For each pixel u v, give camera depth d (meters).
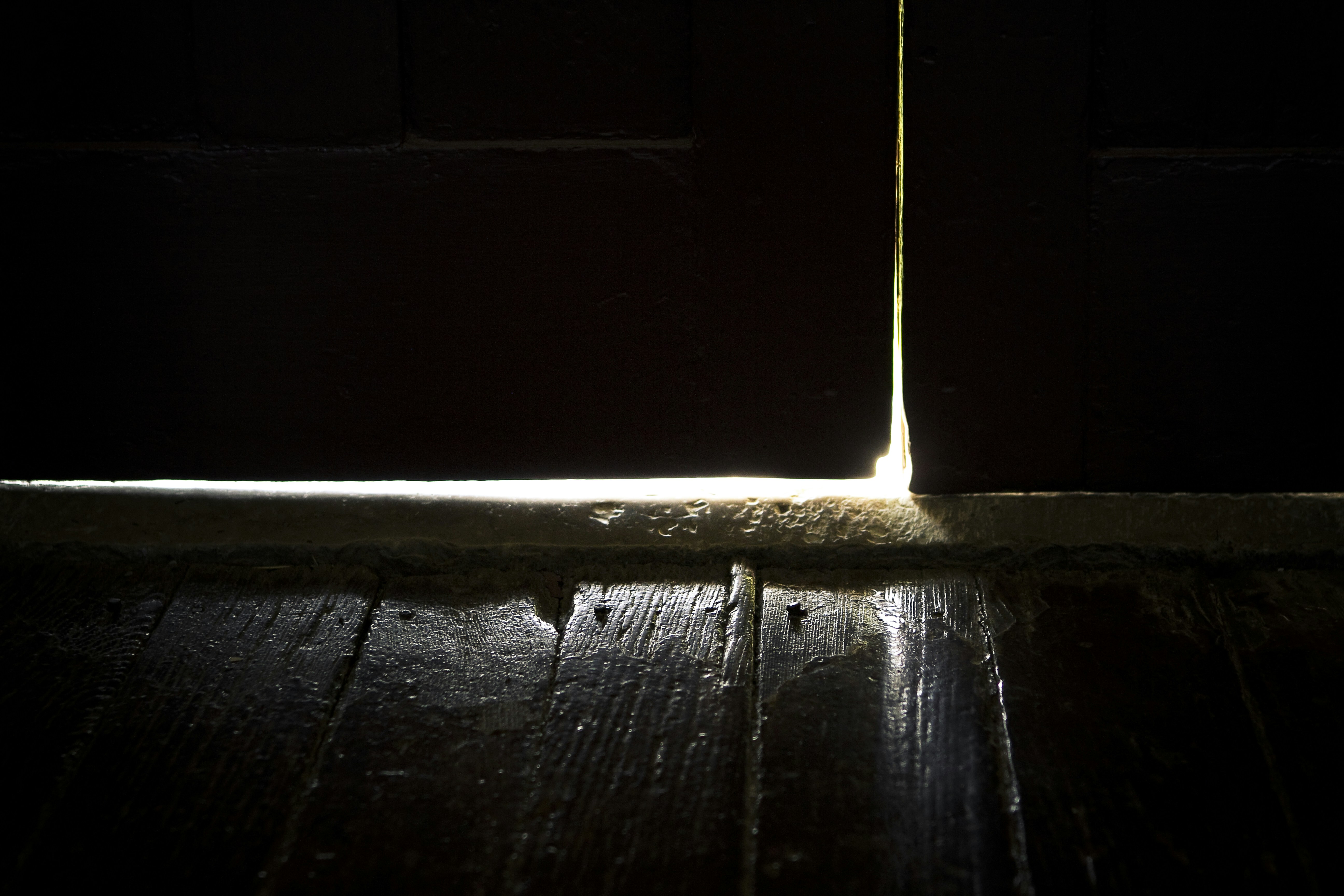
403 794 0.96
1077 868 0.93
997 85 1.07
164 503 1.14
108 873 0.93
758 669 1.04
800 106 1.08
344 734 1.00
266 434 1.14
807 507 1.13
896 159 1.08
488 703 1.02
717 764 0.98
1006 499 1.13
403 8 1.07
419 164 1.09
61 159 1.09
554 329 1.12
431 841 0.94
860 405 1.13
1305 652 1.04
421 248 1.10
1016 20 1.06
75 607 1.09
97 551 1.12
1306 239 1.08
